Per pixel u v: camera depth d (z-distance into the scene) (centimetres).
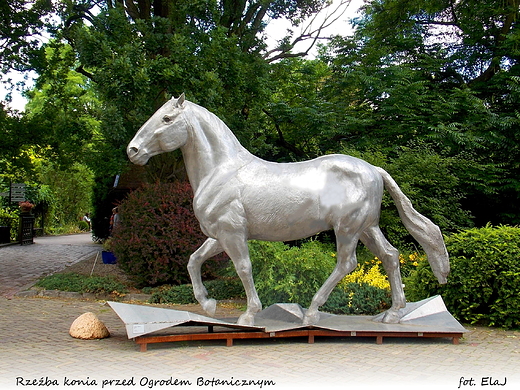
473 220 1136
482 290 607
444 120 1088
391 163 945
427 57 1213
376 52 1192
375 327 485
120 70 880
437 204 910
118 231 830
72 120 1038
